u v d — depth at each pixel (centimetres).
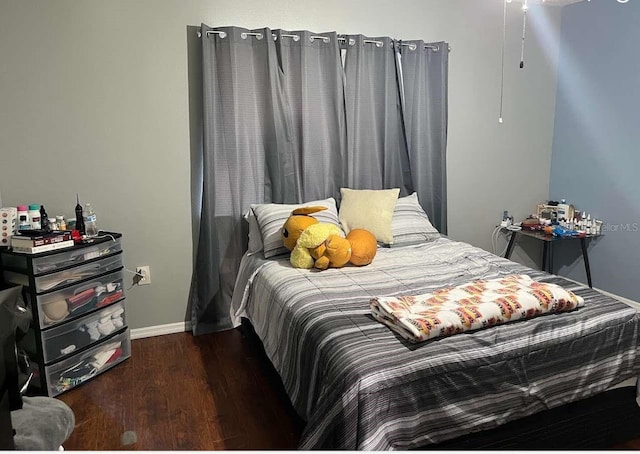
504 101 365
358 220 291
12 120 246
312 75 296
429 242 300
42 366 218
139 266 287
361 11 309
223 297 301
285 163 300
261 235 275
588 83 349
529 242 394
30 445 132
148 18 264
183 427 201
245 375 246
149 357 266
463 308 174
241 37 278
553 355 172
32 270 212
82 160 264
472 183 369
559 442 174
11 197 252
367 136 319
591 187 355
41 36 245
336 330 172
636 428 187
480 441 162
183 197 290
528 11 356
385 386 146
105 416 209
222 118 283
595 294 205
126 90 266
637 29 308
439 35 334
